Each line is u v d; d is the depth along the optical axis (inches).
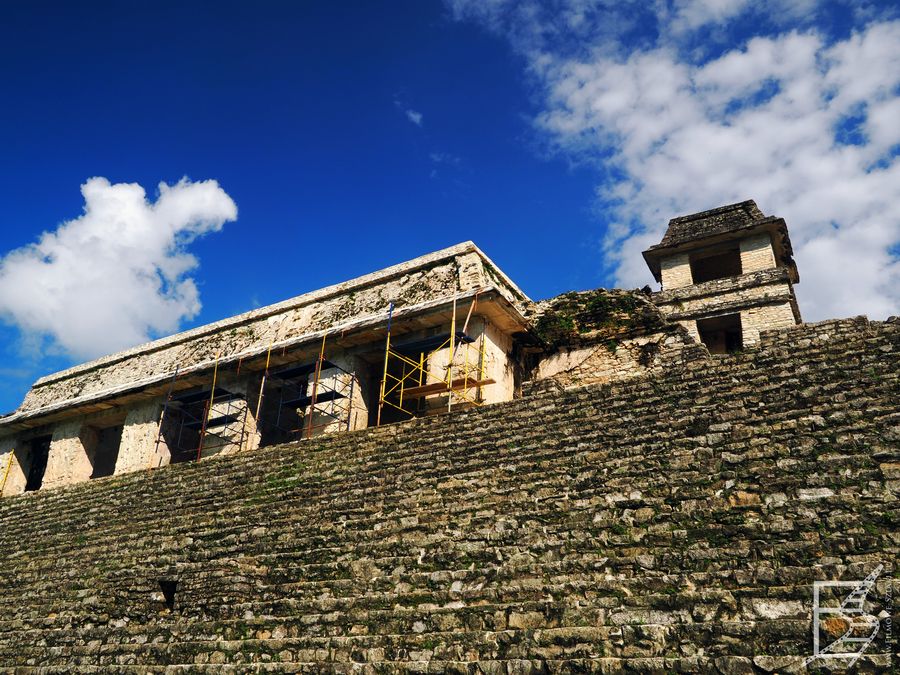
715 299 884.0
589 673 266.2
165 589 422.3
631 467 370.3
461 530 372.8
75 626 430.6
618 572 310.7
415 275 726.5
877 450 318.0
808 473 322.7
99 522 572.1
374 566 370.6
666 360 513.0
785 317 823.1
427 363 656.4
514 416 475.2
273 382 764.6
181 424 821.9
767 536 299.7
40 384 1015.0
